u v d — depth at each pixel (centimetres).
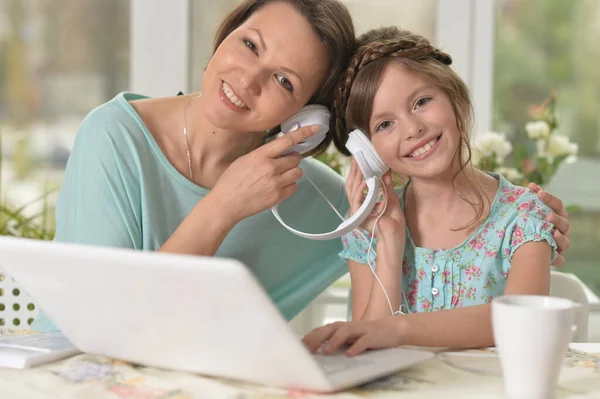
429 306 153
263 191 143
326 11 144
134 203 150
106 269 81
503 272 150
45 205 237
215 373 91
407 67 142
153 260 76
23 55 273
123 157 151
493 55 258
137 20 265
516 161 228
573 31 260
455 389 88
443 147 143
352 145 144
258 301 75
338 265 172
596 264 266
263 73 139
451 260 152
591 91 262
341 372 90
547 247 146
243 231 161
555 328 80
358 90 144
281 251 167
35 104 274
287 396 85
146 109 162
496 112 263
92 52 272
